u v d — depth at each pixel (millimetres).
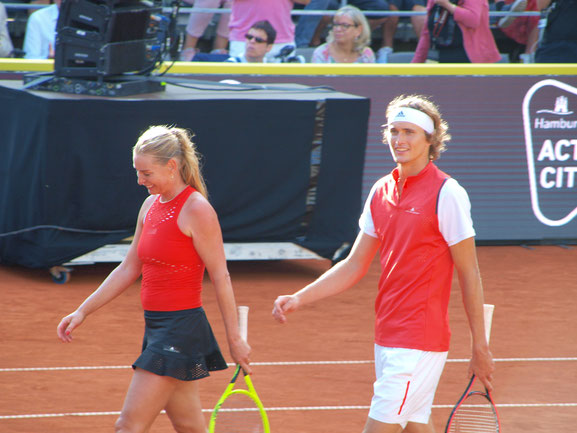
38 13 47344
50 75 34875
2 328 27781
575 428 20250
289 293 34031
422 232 14609
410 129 14711
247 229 35062
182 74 40312
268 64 41031
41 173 32469
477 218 43719
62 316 29500
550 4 54562
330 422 20281
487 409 21188
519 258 41781
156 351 14867
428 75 42312
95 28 32906
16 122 34062
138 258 15992
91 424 19734
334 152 35469
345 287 16062
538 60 50094
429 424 15305
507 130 43344
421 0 56688
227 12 49000
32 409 20609
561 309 32844
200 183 15422
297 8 56594
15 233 34281
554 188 44281
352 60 46688
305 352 26219
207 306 31609
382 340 14984
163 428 19734
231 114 33938
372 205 15586
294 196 35312
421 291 14664
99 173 32969
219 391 22219
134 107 32812
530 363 25719
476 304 14711
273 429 19672
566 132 43938
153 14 34781
